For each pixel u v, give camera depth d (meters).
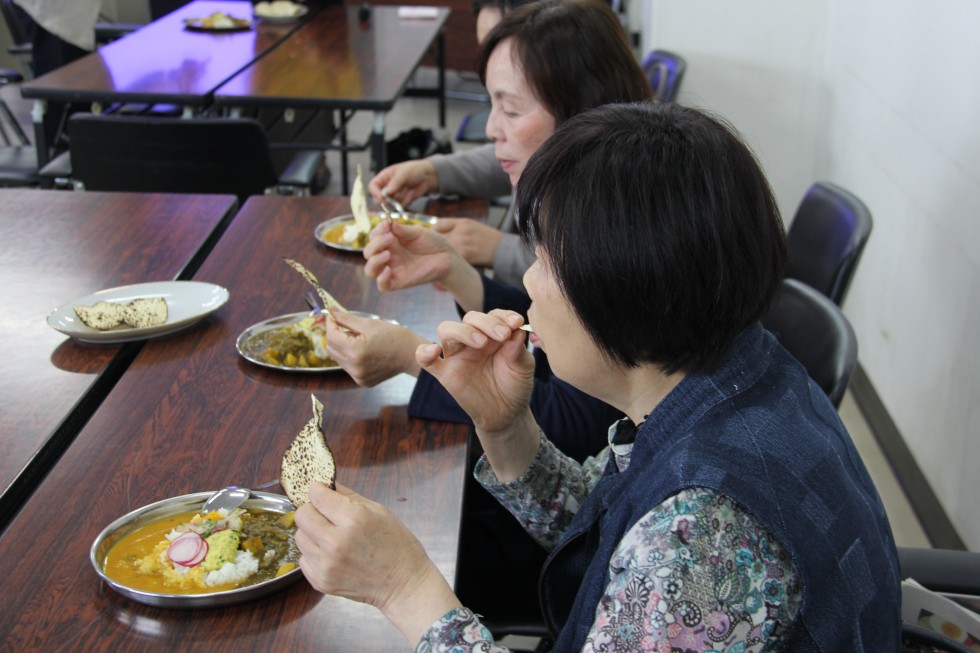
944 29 2.30
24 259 1.92
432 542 1.11
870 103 2.92
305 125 4.41
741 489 0.81
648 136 0.86
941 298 2.31
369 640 0.96
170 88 3.16
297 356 1.55
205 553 1.04
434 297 1.83
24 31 4.68
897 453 2.68
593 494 1.03
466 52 6.64
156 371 1.49
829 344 1.43
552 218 0.86
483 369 1.18
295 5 4.66
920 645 1.19
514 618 1.49
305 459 1.03
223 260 1.98
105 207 2.25
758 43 3.50
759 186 0.87
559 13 1.73
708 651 0.78
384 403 1.43
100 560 1.04
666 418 0.90
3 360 1.51
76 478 1.21
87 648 0.94
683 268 0.83
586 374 0.94
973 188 2.10
